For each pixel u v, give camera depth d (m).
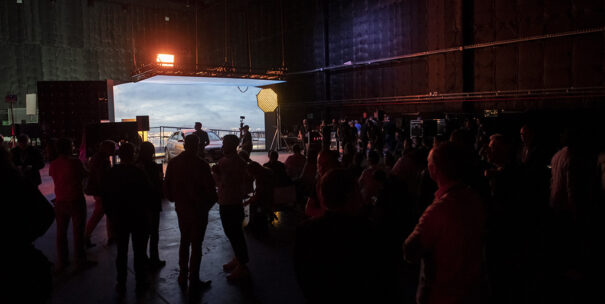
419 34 14.41
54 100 16.67
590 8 10.43
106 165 5.02
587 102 10.59
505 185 3.32
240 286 4.38
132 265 5.11
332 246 1.82
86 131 8.97
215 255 5.46
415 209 4.98
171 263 5.17
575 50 10.79
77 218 4.96
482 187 3.30
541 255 4.12
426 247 2.05
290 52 19.59
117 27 23.41
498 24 12.35
